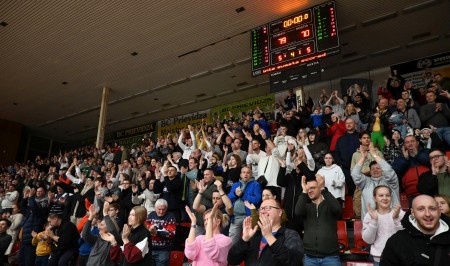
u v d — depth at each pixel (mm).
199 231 4785
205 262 3055
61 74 11836
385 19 8508
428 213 2215
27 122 17203
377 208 3471
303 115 8422
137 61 10773
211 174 5395
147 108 15344
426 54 10391
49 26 9047
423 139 5566
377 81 11328
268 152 5855
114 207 4492
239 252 2678
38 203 8148
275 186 5457
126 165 8586
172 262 4805
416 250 2195
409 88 8031
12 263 7402
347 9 8078
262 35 8156
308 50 7348
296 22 7703
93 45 9898
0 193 11188
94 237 4660
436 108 6152
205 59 10625
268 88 12930
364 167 5004
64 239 5500
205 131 10914
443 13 8250
